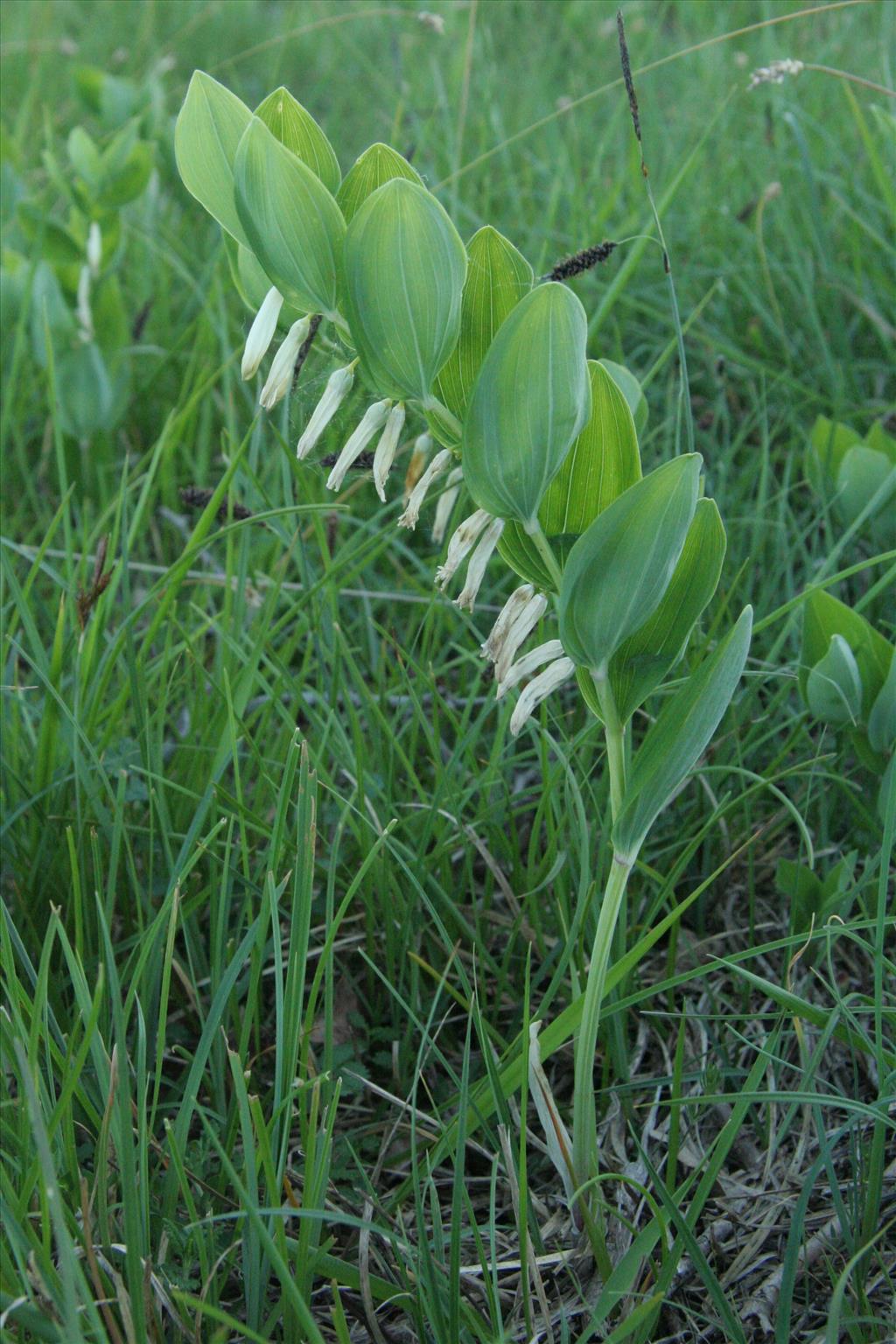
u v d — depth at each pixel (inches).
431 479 22.7
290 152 21.3
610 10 66.0
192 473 42.5
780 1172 25.6
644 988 27.9
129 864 26.5
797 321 45.0
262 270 23.5
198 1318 22.7
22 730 30.0
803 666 27.9
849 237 46.6
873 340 44.6
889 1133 25.7
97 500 41.3
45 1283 22.0
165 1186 23.7
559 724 28.5
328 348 23.5
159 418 45.3
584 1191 24.1
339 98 70.4
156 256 52.1
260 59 77.1
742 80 56.1
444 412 22.3
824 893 27.3
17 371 40.2
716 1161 23.7
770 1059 25.1
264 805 29.0
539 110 62.2
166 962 24.2
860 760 27.6
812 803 29.6
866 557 34.0
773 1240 24.7
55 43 75.2
